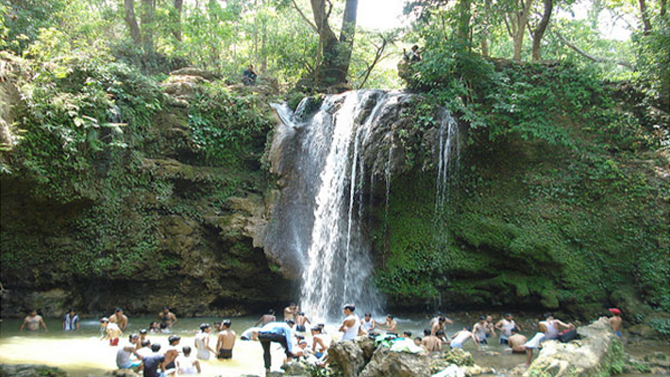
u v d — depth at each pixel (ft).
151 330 42.55
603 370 29.53
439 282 53.16
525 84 55.42
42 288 47.44
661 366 33.63
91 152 46.47
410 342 24.03
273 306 53.52
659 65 54.75
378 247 54.19
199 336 32.45
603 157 53.01
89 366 30.01
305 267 50.19
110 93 50.31
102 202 47.73
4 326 42.39
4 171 38.11
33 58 47.55
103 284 49.42
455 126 52.90
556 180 53.26
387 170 49.98
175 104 55.31
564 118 55.88
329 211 53.62
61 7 65.57
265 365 29.04
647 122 55.06
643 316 44.62
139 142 51.67
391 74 102.89
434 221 53.88
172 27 79.92
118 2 85.97
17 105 40.70
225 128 57.36
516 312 52.42
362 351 26.05
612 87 57.26
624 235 49.32
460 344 37.24
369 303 52.95
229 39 93.09
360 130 52.65
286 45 79.15
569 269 49.37
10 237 45.73
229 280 52.19
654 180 50.03
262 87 66.74
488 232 52.11
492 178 54.85
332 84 76.95
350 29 76.38
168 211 51.72
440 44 58.03
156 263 50.19
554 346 30.58
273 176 53.72
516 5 63.00
